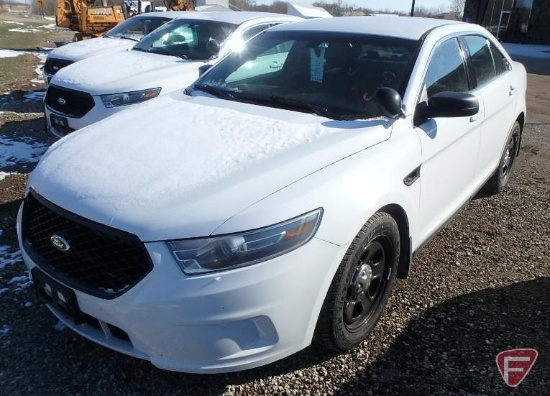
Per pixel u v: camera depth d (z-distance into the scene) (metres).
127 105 5.69
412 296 3.34
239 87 3.56
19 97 9.57
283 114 3.10
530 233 4.34
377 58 3.35
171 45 7.21
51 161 2.77
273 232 2.20
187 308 2.12
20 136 6.74
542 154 6.70
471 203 4.95
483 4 23.67
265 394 2.52
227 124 2.95
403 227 2.99
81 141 2.91
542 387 2.58
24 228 2.65
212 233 2.14
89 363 2.67
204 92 3.62
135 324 2.18
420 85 3.18
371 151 2.74
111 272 2.25
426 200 3.22
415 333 2.97
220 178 2.38
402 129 2.98
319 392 2.53
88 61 6.72
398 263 3.03
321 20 4.05
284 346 2.34
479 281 3.54
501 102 4.34
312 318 2.39
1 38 24.98
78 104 5.79
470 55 3.97
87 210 2.28
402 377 2.63
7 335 2.84
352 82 3.28
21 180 5.13
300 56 3.61
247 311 2.18
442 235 4.25
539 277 3.62
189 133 2.84
